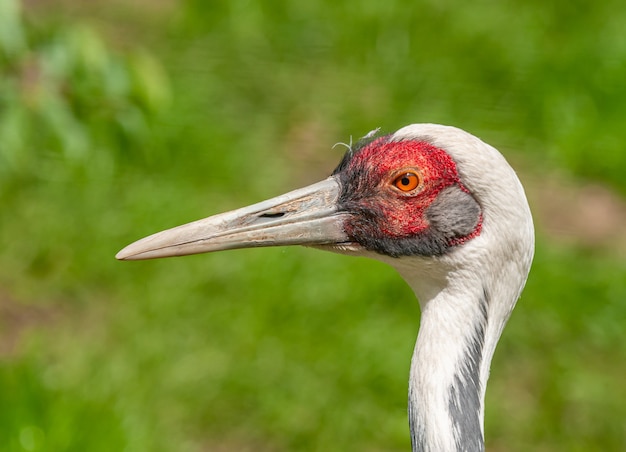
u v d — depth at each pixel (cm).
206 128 1341
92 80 947
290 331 1097
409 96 1480
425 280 649
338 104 1458
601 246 1270
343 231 655
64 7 1596
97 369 1032
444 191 630
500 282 634
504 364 1110
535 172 1396
